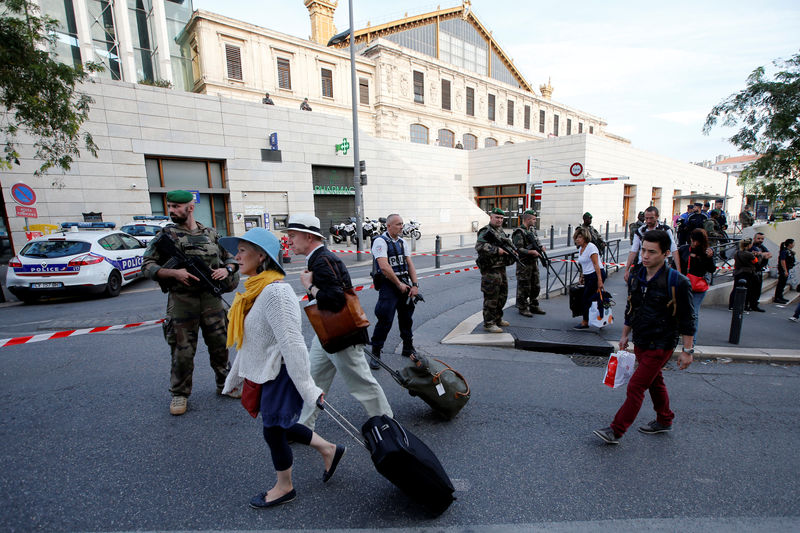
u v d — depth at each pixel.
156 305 8.16
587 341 5.43
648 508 2.45
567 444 3.18
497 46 45.59
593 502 2.51
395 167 26.50
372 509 2.45
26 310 8.03
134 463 2.89
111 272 9.10
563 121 50.97
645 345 3.05
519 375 4.57
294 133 21.34
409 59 35.06
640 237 5.80
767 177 6.21
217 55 26.22
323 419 3.54
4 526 2.26
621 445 3.17
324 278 2.71
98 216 15.54
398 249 4.55
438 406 3.34
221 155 19.05
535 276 6.84
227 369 3.93
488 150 34.28
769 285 10.69
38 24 8.45
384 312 4.48
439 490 2.29
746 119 6.18
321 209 23.52
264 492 2.56
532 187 31.94
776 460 2.99
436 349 5.39
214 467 2.86
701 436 3.32
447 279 10.70
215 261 3.70
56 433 3.29
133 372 4.58
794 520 2.36
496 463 2.92
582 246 5.90
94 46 25.39
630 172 33.62
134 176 16.86
